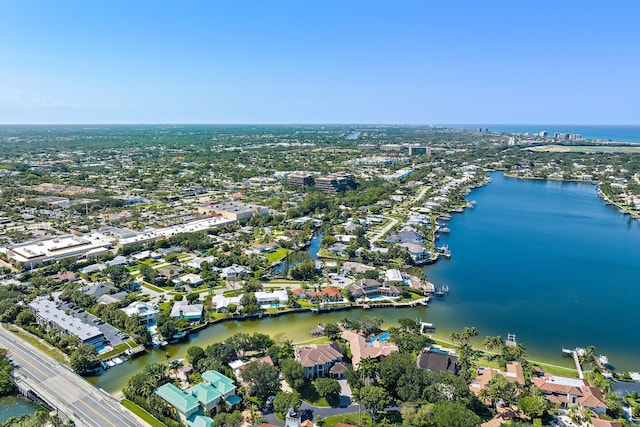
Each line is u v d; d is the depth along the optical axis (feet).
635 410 443.73
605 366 545.44
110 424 417.90
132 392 456.45
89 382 487.61
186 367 508.94
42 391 464.65
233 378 485.56
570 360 566.36
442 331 638.12
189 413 419.95
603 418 425.28
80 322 593.01
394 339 574.15
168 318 615.57
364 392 438.81
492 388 447.01
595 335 634.84
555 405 454.40
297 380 470.80
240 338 540.93
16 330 602.85
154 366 484.33
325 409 448.24
